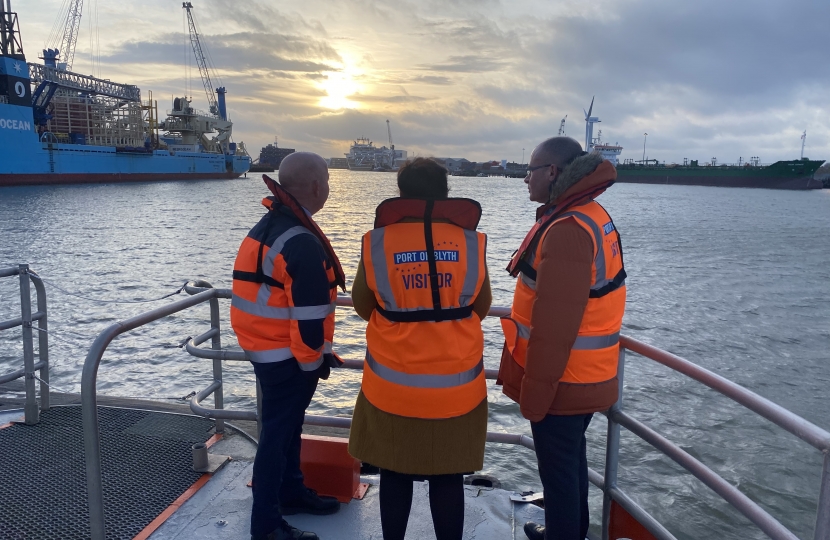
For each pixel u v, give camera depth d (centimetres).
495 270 2069
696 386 921
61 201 5075
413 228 203
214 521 274
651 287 1895
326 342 246
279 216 241
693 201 8531
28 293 386
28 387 388
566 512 217
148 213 4300
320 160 248
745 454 715
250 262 240
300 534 254
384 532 223
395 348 204
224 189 8388
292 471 278
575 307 193
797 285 1991
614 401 220
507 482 630
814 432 145
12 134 6203
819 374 1061
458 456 205
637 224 4481
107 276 1875
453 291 202
